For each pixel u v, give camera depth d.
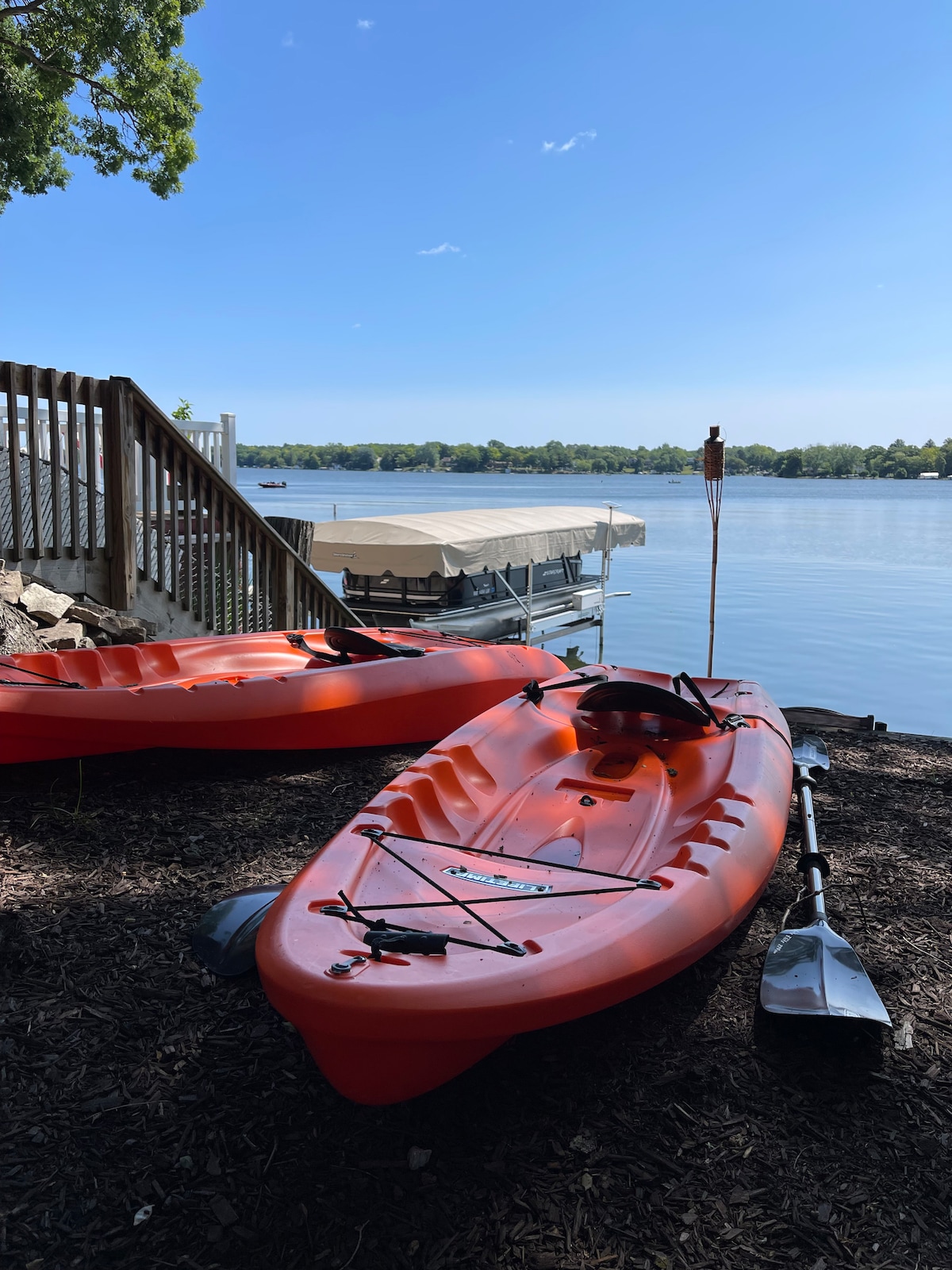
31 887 3.84
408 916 2.82
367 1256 2.10
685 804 4.22
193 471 8.01
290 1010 2.25
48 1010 2.98
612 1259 2.10
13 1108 2.53
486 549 17.64
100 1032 2.88
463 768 4.27
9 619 6.08
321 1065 2.36
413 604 18.52
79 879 3.96
